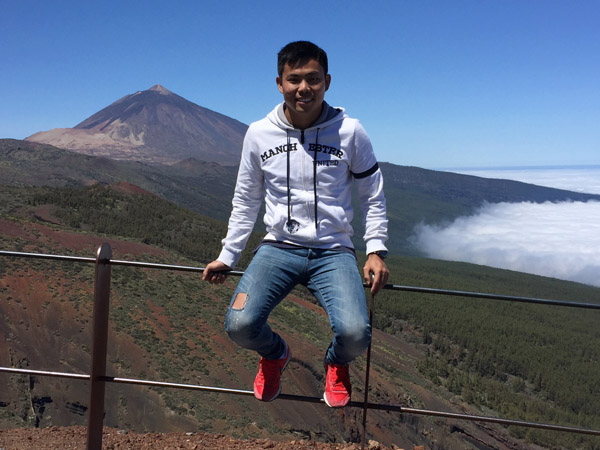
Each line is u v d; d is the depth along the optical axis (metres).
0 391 34.31
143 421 34.44
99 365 2.79
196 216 126.00
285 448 3.55
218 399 38.06
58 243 60.16
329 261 2.51
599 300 174.62
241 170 2.73
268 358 2.71
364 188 2.62
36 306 43.88
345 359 2.53
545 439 58.78
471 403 61.41
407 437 46.69
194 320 49.59
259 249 2.66
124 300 48.94
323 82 2.49
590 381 80.25
